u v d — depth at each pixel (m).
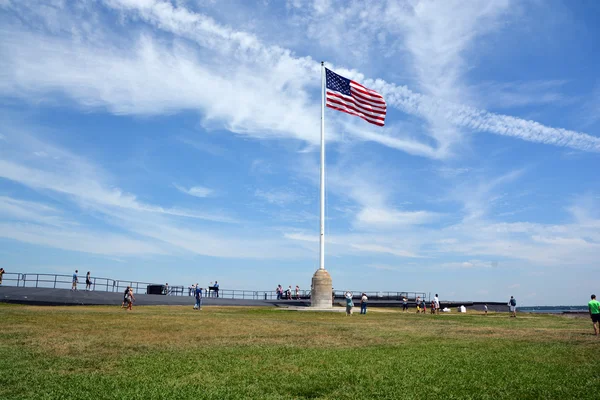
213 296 59.44
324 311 41.84
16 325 21.44
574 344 19.31
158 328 22.72
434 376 12.41
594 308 24.02
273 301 58.00
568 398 10.25
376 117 40.03
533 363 14.42
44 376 11.96
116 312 31.50
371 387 11.20
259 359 14.75
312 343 19.03
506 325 31.12
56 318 25.02
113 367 13.23
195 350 16.50
